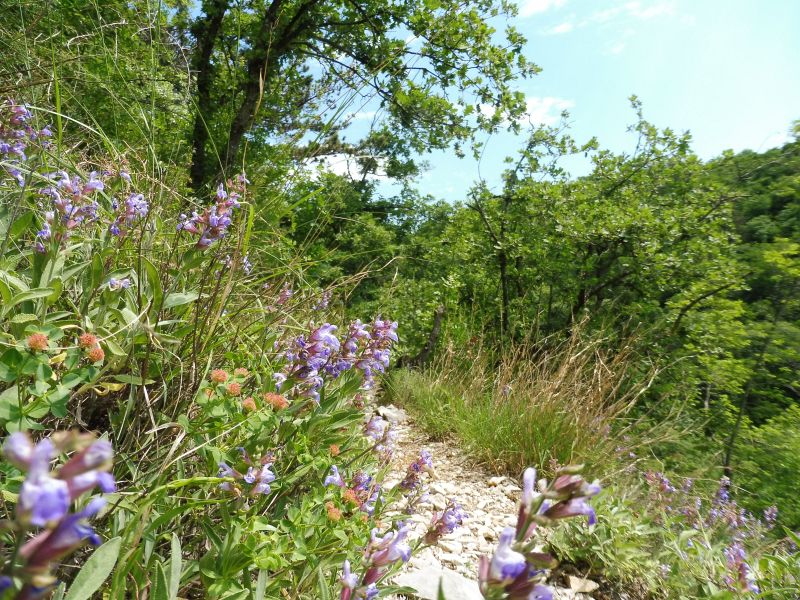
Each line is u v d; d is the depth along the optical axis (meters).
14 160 2.15
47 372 1.29
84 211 1.78
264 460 1.72
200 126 7.21
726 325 10.47
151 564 1.45
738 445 10.24
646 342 9.36
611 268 10.70
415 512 3.32
